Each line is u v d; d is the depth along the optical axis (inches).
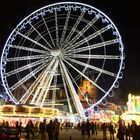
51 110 2288.4
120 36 2271.2
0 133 996.6
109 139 1519.4
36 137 1499.8
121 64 2239.2
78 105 2409.0
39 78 2325.3
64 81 2399.1
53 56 2317.9
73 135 1828.2
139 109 2011.6
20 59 2316.7
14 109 2134.6
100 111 3567.9
